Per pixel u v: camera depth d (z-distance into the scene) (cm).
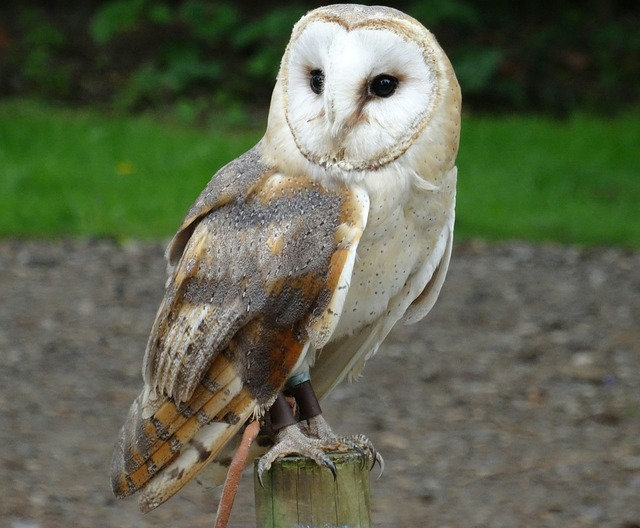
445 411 1210
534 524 955
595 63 2842
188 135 2280
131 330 1409
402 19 553
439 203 579
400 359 1358
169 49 2700
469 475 1058
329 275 540
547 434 1155
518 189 2069
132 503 992
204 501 1020
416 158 559
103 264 1652
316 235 547
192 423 543
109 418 1164
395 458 1091
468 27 2861
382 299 592
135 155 2120
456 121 568
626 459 1091
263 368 540
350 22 544
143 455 550
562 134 2420
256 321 543
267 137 578
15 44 2741
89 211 1839
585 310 1519
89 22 2877
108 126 2308
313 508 519
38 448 1084
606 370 1320
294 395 570
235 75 2659
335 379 627
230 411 539
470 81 2606
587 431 1162
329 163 552
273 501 523
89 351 1340
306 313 543
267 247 550
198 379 542
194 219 584
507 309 1521
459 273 1666
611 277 1659
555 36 2906
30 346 1348
